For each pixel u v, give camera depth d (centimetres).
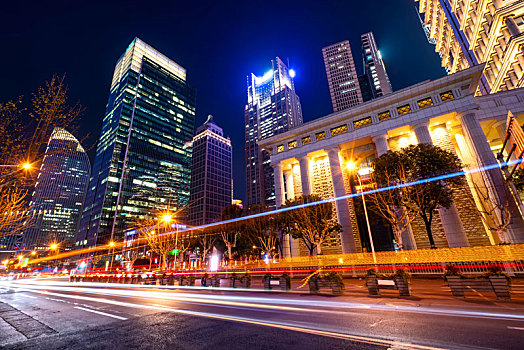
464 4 5453
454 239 2911
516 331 638
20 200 1406
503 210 2375
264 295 1556
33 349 637
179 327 816
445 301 1091
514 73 4369
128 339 696
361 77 13338
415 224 3397
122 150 13312
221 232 4903
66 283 3556
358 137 4091
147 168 13938
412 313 895
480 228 3000
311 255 3269
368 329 708
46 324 918
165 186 14375
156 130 15038
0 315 1114
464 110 3372
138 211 12838
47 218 14175
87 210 13288
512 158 3180
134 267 6812
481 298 1127
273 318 899
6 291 2378
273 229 3741
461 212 3172
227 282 2759
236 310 1088
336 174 4159
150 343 654
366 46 13188
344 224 3822
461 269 2259
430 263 2497
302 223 3059
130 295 1812
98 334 762
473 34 5250
